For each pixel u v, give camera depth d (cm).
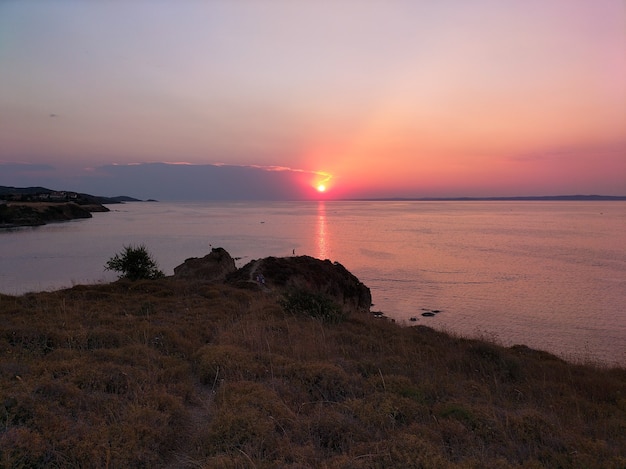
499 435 470
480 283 3503
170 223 11550
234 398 490
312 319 1066
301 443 420
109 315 967
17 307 1009
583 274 3866
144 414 436
